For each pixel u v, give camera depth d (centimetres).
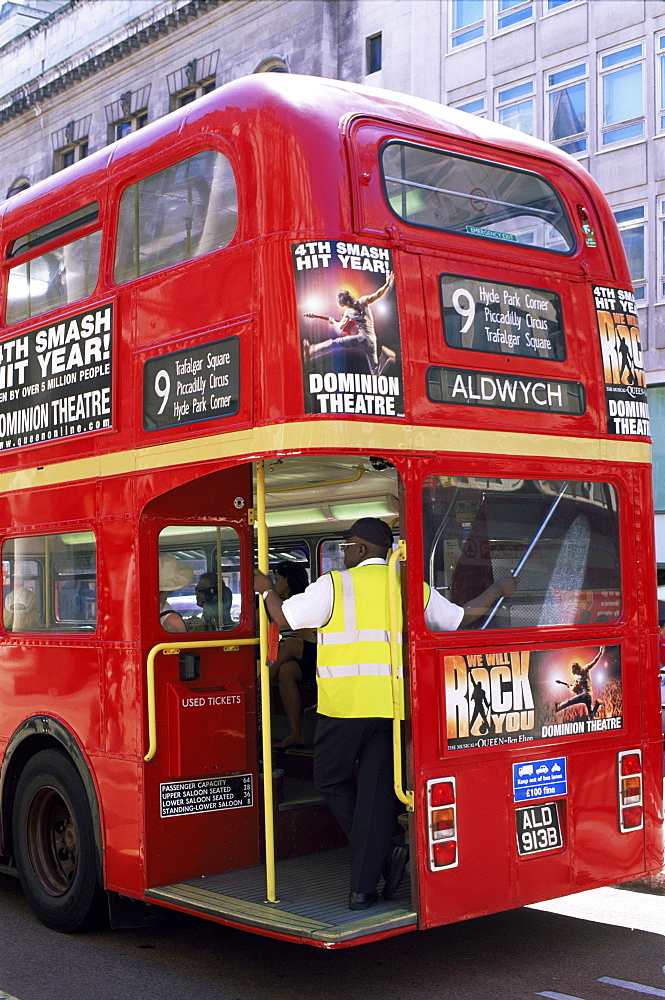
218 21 2900
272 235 502
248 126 523
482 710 521
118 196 616
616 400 596
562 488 571
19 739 666
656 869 586
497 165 576
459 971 549
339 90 539
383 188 520
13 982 544
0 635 695
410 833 496
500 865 518
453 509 524
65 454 641
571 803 550
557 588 562
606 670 574
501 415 542
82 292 642
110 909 588
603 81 2319
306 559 845
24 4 3728
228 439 514
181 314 554
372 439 491
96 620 606
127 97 3161
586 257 598
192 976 549
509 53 2450
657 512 2367
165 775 570
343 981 537
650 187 2267
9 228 717
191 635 590
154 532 581
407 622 502
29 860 652
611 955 573
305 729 750
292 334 490
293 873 577
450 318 528
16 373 698
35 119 3494
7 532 695
